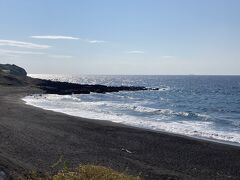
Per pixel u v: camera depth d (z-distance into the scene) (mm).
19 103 59375
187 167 22859
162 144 29297
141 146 28250
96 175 9500
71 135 30781
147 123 42375
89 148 25859
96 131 33938
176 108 68562
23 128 31547
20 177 11734
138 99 88375
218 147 28938
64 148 24750
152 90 130375
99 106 63094
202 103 81125
